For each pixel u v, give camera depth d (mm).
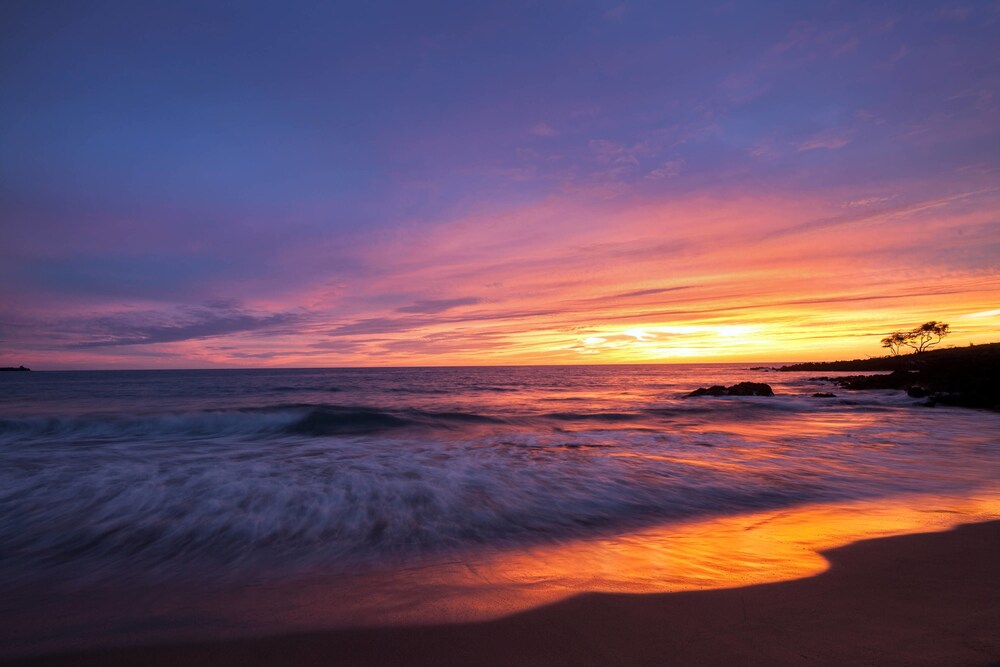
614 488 7930
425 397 31453
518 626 3408
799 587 3975
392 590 4164
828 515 6426
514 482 8188
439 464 9461
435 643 3201
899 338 73750
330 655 3078
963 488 7934
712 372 102812
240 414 16250
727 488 7996
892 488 7977
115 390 38031
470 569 4695
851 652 2912
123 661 3051
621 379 66875
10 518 6207
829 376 58656
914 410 21156
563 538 5711
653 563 4723
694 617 3465
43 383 53531
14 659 3074
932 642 3021
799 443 12352
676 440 12766
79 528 5906
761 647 3008
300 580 4473
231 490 7406
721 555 4910
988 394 22219
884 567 4398
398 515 6473
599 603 3756
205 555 5156
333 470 8789
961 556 4672
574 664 2887
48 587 4359
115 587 4352
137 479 7977
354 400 28672
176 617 3691
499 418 17938
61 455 10211
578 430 15102
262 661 3021
